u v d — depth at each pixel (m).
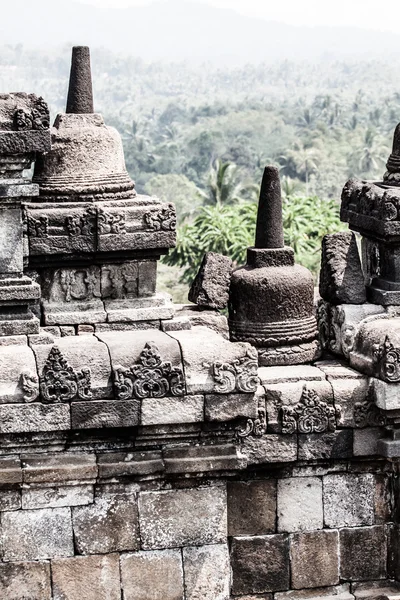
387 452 10.39
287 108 144.88
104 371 9.43
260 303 10.99
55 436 9.42
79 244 10.35
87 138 10.62
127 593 9.80
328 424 10.45
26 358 9.37
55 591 9.67
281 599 10.74
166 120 150.00
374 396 10.43
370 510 10.80
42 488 9.54
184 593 9.91
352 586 10.86
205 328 10.62
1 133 9.49
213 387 9.53
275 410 10.41
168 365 9.46
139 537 9.77
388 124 123.19
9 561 9.59
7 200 9.74
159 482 9.76
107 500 9.68
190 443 9.74
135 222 10.44
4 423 9.25
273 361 11.01
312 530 10.75
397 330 10.37
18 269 9.88
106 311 10.57
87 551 9.70
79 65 10.84
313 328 11.17
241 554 10.66
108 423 9.43
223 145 101.56
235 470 9.79
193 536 9.87
